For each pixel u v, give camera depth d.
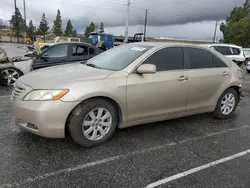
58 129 3.12
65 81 3.21
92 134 3.40
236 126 4.67
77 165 2.98
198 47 4.50
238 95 5.17
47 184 2.59
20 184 2.56
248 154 3.51
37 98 3.07
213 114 4.96
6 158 3.04
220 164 3.19
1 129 3.91
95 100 3.34
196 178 2.85
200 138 4.00
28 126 3.21
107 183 2.66
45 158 3.09
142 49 4.00
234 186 2.73
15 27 54.00
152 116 3.91
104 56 4.41
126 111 3.61
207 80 4.44
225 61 4.91
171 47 4.12
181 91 4.09
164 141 3.80
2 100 5.84
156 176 2.84
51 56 7.70
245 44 48.53
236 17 52.16
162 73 3.88
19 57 8.02
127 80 3.54
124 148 3.48
